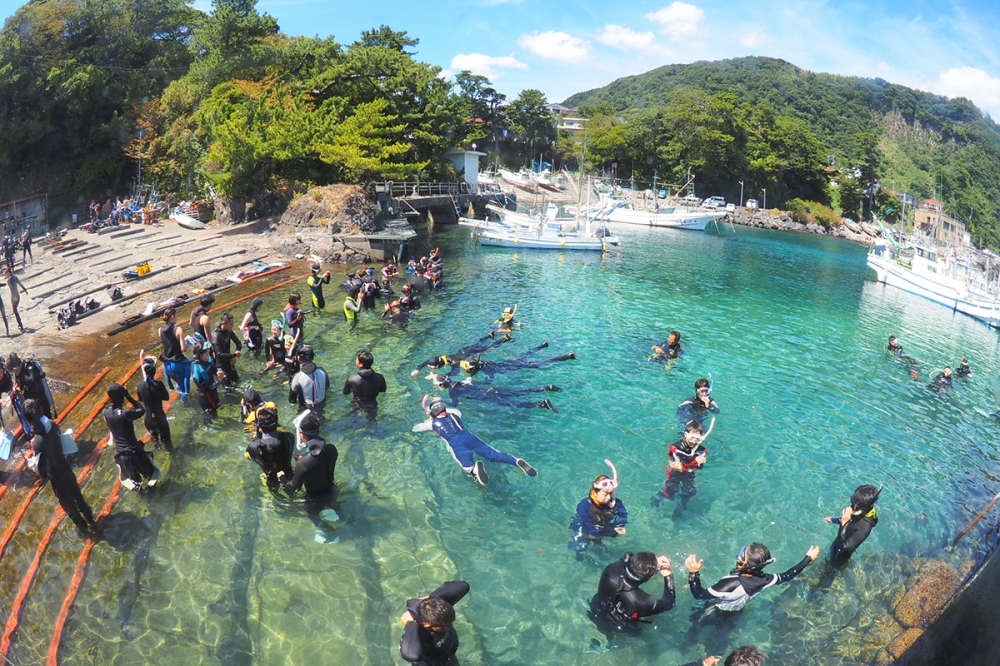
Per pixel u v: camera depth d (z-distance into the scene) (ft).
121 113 145.89
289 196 104.58
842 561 24.73
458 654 19.52
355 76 142.61
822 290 98.48
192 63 139.85
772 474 31.86
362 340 48.21
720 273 104.88
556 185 247.91
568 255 108.58
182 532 24.59
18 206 133.49
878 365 53.83
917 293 104.73
